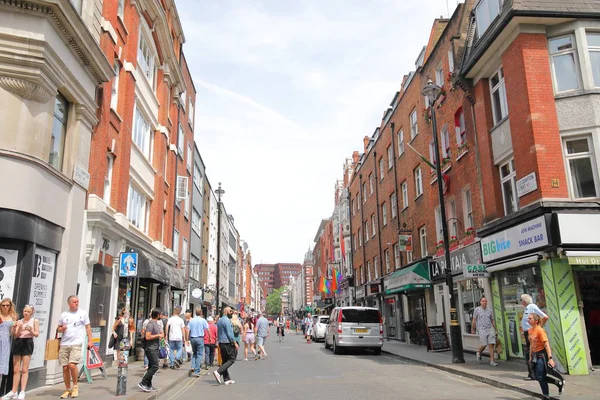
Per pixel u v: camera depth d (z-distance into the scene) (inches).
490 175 569.9
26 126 384.2
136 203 729.0
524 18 480.4
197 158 1350.9
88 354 430.6
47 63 391.5
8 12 380.8
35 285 387.9
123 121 620.1
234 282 2578.7
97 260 501.0
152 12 762.2
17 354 323.6
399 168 1045.2
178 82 969.5
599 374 409.1
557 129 467.5
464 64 609.3
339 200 1967.3
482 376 414.6
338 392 364.8
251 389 394.6
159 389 373.7
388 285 971.3
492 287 558.6
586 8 478.0
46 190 400.5
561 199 449.4
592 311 441.1
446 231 555.8
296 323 2384.4
